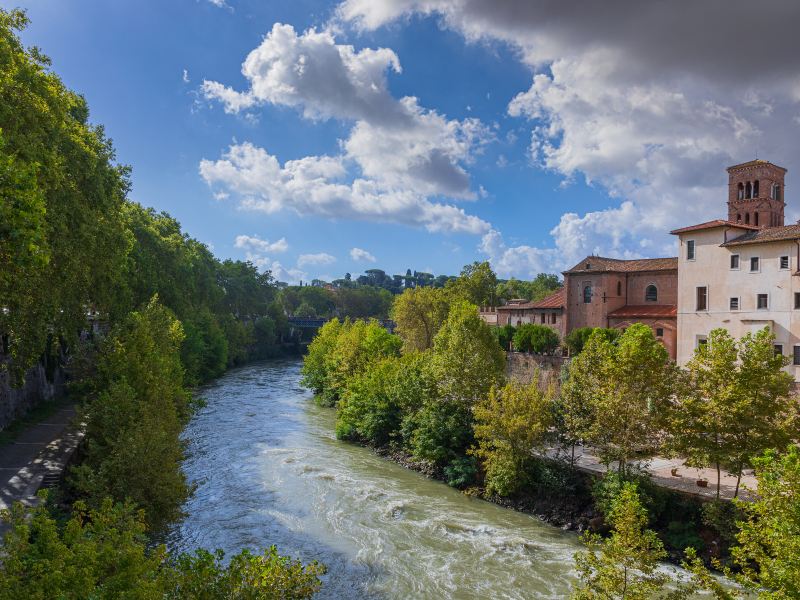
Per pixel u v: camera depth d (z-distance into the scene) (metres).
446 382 40.00
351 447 44.47
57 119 28.16
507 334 66.81
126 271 52.44
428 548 26.05
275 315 145.50
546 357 58.66
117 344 31.80
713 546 24.08
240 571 11.73
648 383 26.59
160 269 66.06
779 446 23.02
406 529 28.17
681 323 49.62
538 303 71.12
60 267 29.14
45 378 45.56
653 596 20.61
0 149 15.55
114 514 12.49
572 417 29.91
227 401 64.94
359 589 22.33
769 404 23.30
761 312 43.84
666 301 60.03
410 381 43.50
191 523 28.56
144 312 43.06
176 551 25.28
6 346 37.47
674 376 26.77
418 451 37.34
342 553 25.47
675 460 32.22
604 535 26.73
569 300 65.25
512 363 62.38
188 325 70.44
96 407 26.20
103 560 10.49
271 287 154.75
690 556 13.48
